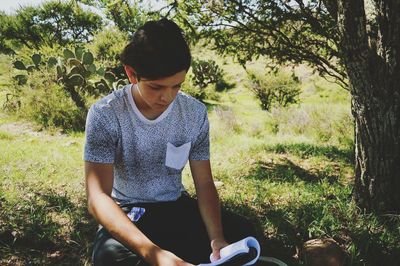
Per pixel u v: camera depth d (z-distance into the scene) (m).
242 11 4.59
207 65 22.73
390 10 2.94
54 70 10.68
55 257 2.75
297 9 4.55
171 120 1.93
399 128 3.14
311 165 5.32
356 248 2.73
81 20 30.44
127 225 1.68
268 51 4.91
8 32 30.92
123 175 1.97
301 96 19.78
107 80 11.69
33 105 9.39
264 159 5.63
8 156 5.43
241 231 1.94
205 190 2.02
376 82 3.08
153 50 1.60
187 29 4.69
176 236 1.87
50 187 4.14
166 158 1.96
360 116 3.21
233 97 22.03
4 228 3.01
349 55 3.05
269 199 3.81
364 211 3.30
